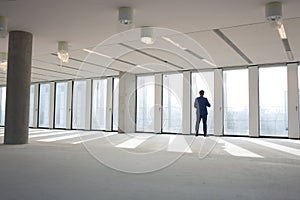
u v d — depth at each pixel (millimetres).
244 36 6324
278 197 2137
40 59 9188
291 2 4445
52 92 14109
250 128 9531
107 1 4523
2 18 5223
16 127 5926
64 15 5152
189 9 4801
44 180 2654
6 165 3477
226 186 2475
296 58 8523
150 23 5555
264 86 9570
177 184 2539
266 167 3461
